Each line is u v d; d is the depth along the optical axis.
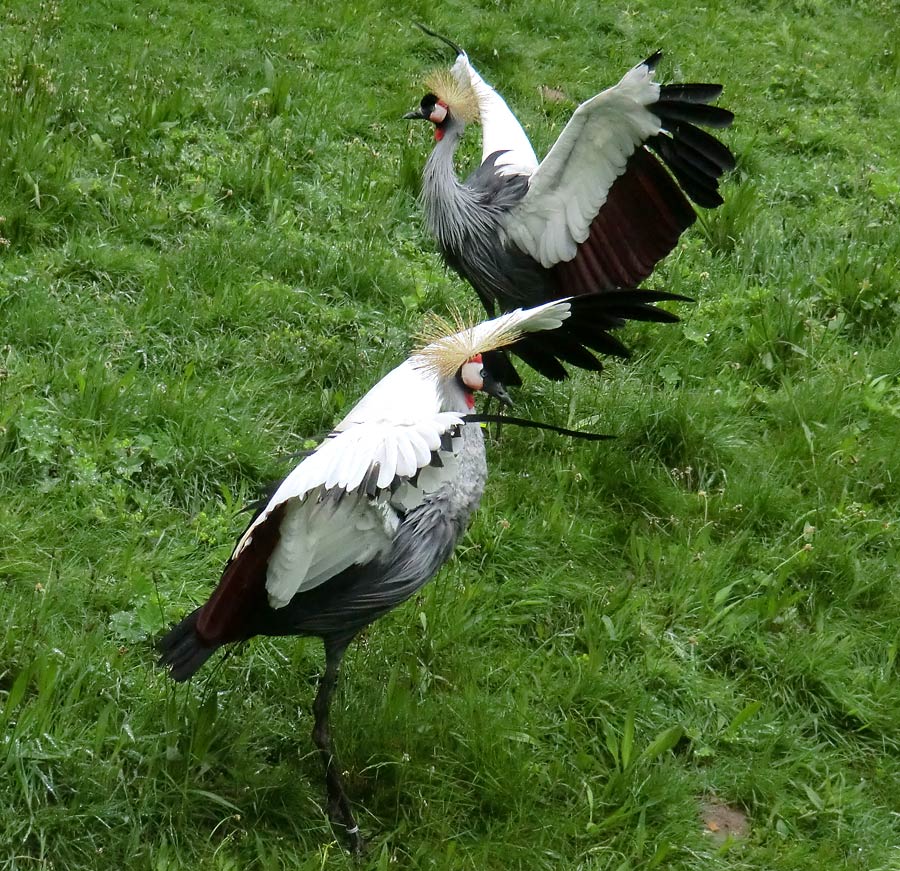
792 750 5.95
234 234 8.66
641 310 5.26
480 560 6.66
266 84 10.74
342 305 8.43
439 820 5.20
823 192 11.17
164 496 6.55
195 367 7.47
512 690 5.90
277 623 4.96
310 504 4.68
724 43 14.14
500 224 7.51
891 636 6.66
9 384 6.77
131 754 5.09
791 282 9.32
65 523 6.15
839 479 7.61
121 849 4.82
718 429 7.76
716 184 7.06
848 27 15.56
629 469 7.34
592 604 6.46
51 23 10.71
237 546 4.77
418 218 9.63
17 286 7.59
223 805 5.03
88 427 6.70
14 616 5.54
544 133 10.95
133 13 11.46
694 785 5.62
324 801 5.23
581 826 5.35
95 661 5.43
